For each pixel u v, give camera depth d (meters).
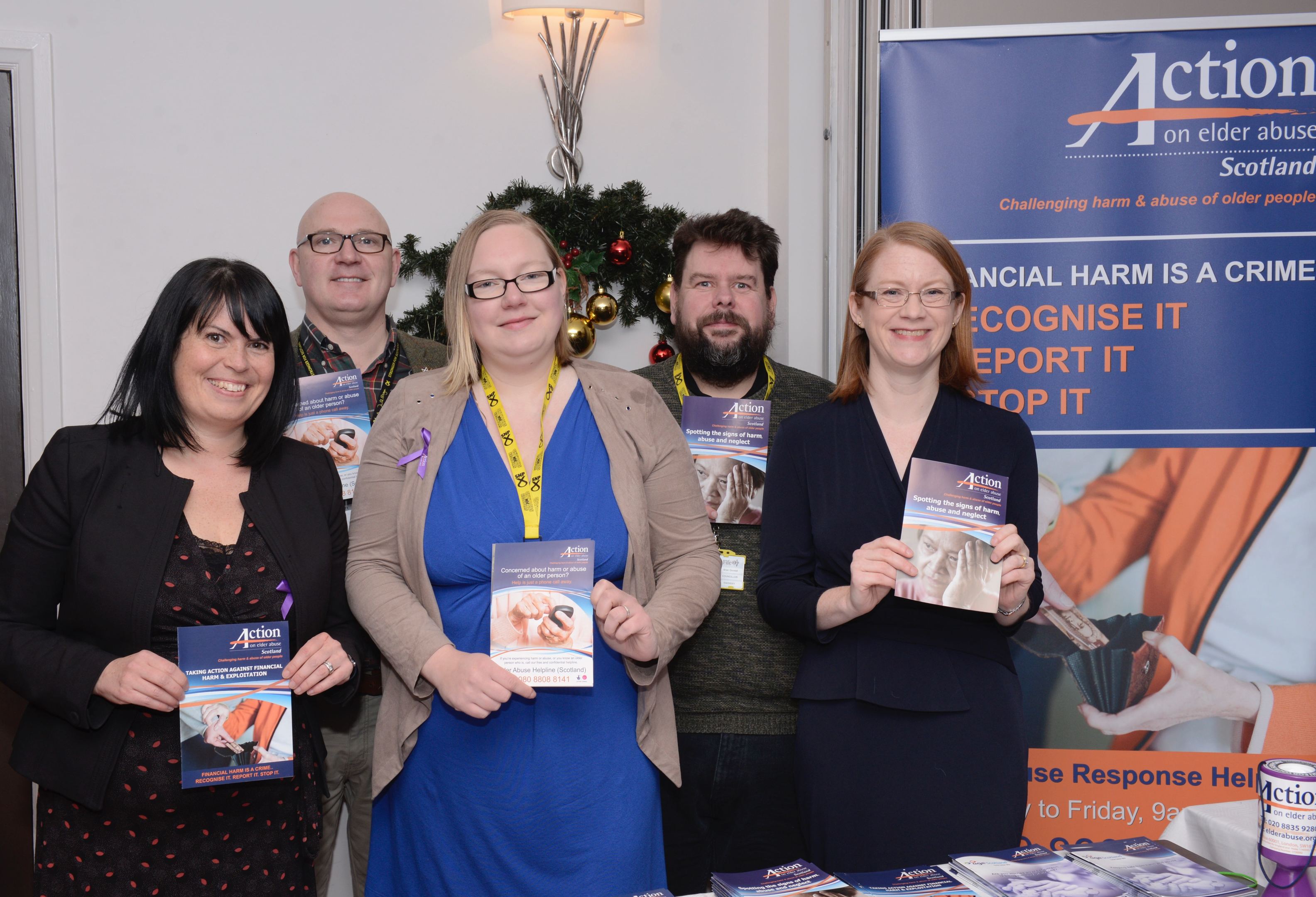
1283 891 1.17
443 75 3.13
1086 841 2.29
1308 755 2.23
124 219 2.95
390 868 1.70
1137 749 2.27
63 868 1.51
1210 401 2.23
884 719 1.68
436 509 1.62
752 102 3.34
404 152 3.12
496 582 1.49
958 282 1.75
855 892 1.23
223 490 1.64
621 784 1.60
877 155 2.87
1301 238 2.20
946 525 1.59
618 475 1.66
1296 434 2.22
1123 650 2.26
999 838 1.64
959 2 3.00
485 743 1.57
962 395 1.81
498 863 1.56
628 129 3.27
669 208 3.05
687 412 2.17
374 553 1.66
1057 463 2.27
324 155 3.07
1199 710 2.25
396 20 3.10
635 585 1.66
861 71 2.91
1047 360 2.27
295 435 2.08
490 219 1.68
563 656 1.46
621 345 3.28
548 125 3.21
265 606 1.59
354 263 2.32
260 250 3.04
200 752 1.45
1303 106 2.18
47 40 2.86
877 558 1.60
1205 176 2.21
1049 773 2.29
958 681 1.68
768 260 2.25
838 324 3.04
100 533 1.54
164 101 2.96
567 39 3.20
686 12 3.29
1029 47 2.23
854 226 2.94
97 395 2.96
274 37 3.02
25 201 2.86
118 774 1.50
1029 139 2.24
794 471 1.83
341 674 1.59
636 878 1.59
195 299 1.55
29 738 1.56
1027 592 1.65
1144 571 2.26
